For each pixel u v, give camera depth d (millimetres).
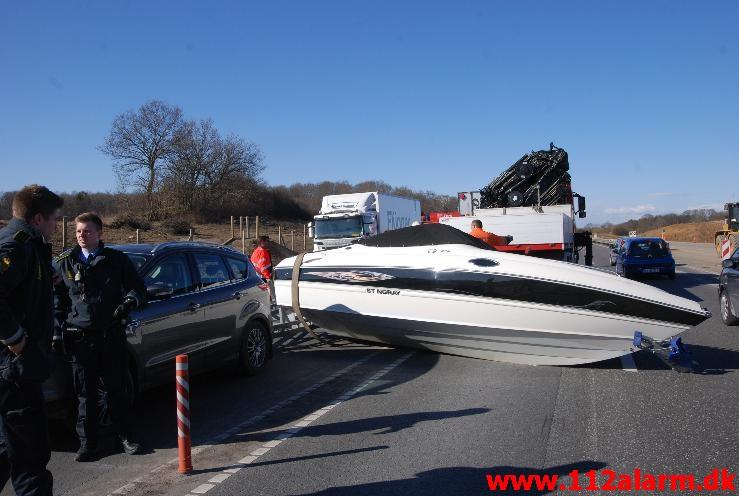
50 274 3898
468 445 5414
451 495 4434
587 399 6809
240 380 8031
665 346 7969
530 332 8203
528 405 6598
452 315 8492
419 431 5820
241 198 57188
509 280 8109
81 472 4996
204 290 7281
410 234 9305
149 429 6086
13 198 3834
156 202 51000
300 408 6699
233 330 7711
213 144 55188
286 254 31062
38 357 3688
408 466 4973
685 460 4992
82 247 5336
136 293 5355
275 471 4930
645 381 7582
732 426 5789
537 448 5309
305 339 10789
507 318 8203
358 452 5305
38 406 3758
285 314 10422
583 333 8016
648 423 5914
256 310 8227
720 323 12258
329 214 22516
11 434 3670
